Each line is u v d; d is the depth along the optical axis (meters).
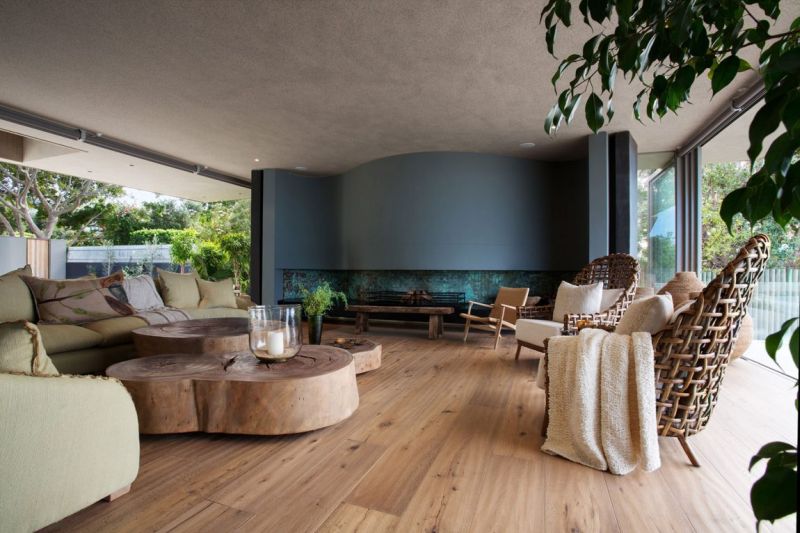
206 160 7.14
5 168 13.09
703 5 0.71
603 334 2.14
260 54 3.64
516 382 3.52
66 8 3.03
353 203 7.47
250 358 2.72
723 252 5.15
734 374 3.80
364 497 1.75
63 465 1.42
